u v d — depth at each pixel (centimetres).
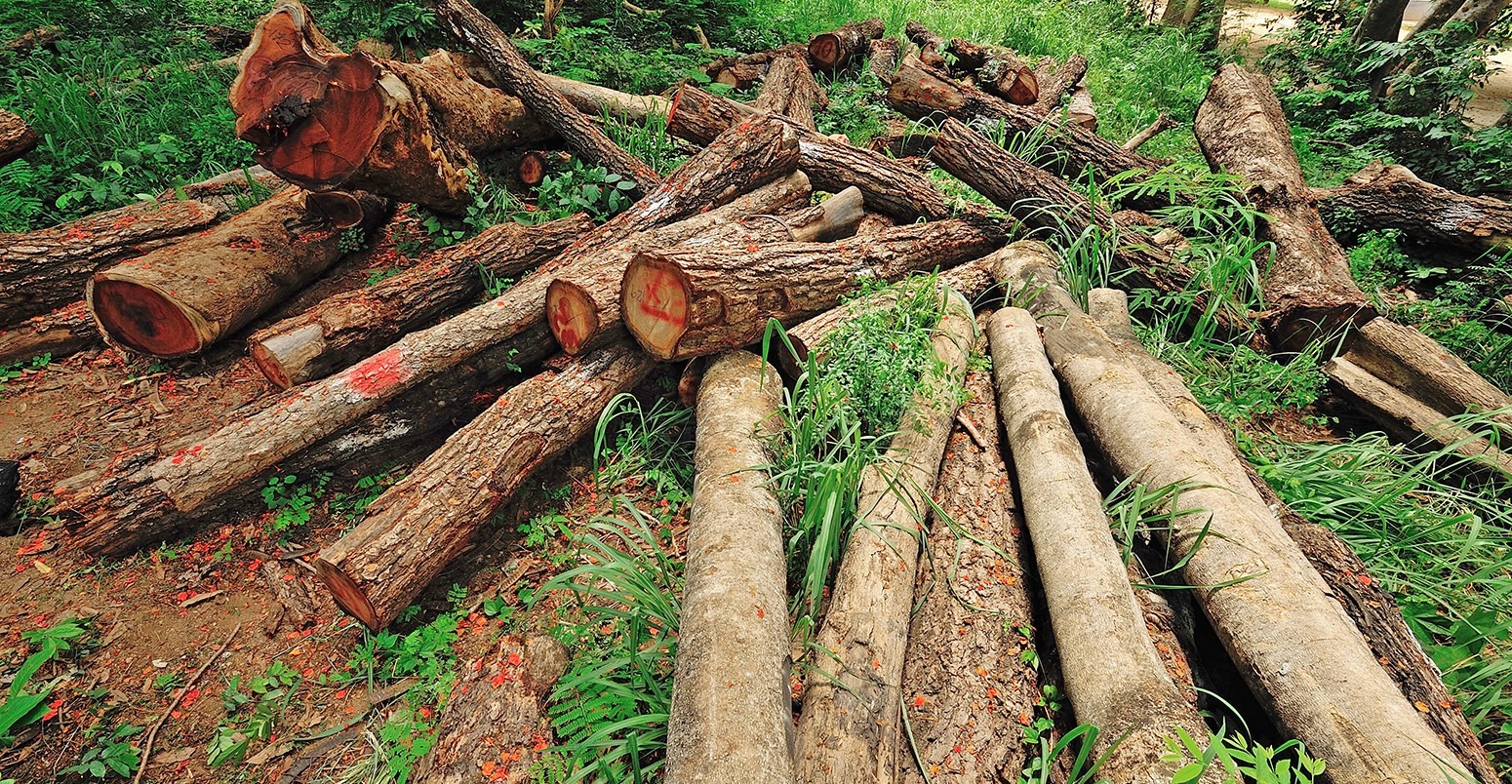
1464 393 392
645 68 737
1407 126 737
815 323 387
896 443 322
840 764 207
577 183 554
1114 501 314
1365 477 357
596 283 368
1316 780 203
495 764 228
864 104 804
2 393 391
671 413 388
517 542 334
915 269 463
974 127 651
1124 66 997
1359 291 459
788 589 293
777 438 324
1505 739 244
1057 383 374
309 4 746
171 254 405
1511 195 662
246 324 427
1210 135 679
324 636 294
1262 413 423
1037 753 233
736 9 982
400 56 676
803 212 477
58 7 648
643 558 296
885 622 245
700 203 484
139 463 321
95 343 424
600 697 252
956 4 1253
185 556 318
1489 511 332
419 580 287
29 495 336
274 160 401
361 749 257
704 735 197
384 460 362
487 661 260
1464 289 507
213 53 673
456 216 515
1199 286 474
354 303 389
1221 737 191
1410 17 1681
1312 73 923
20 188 481
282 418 329
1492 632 270
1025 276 450
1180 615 271
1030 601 280
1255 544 255
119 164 491
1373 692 205
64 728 258
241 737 258
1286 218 516
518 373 403
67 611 294
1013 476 336
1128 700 210
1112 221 492
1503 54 1241
